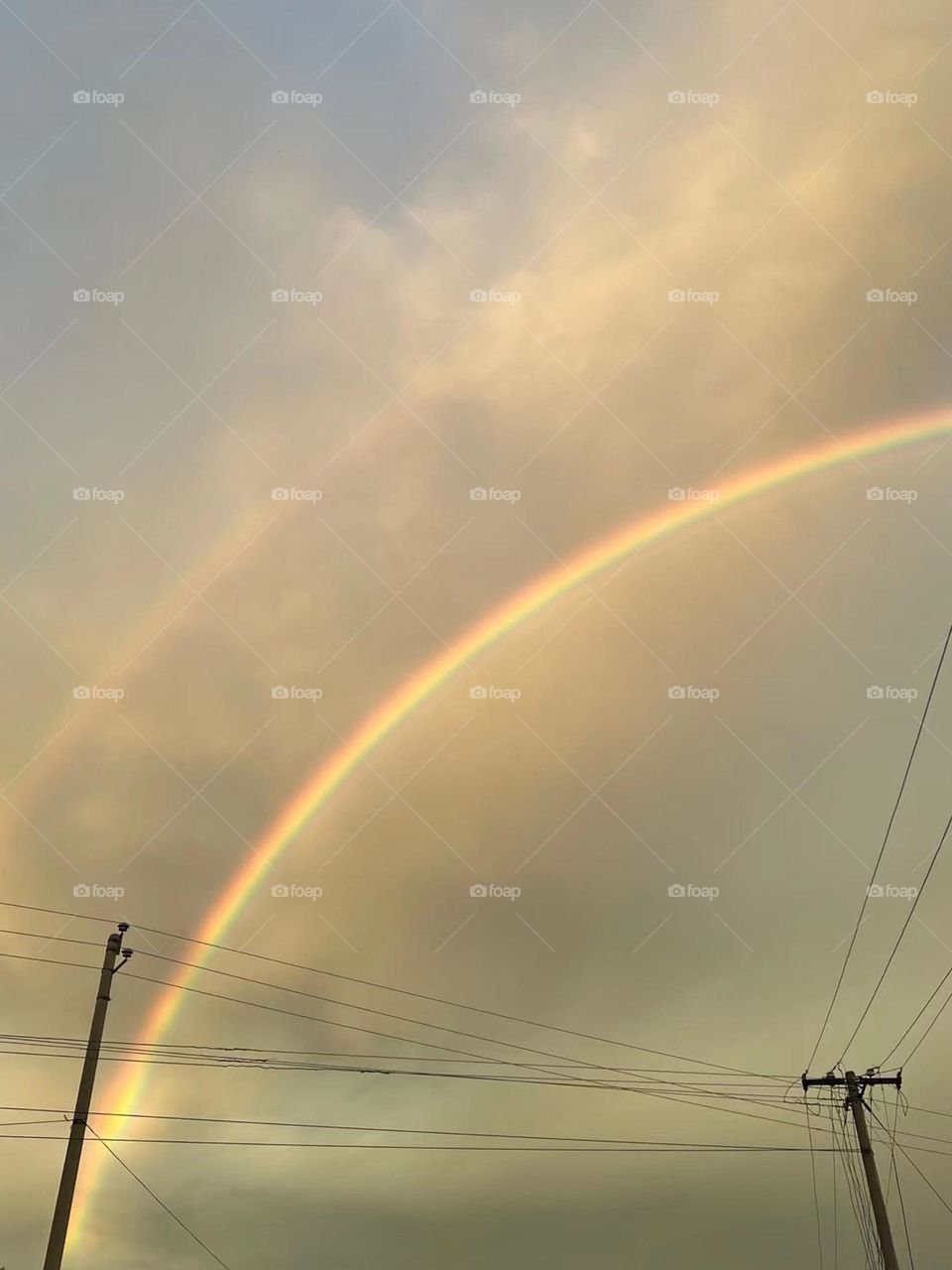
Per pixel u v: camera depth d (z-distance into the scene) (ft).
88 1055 69.26
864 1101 91.86
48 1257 61.36
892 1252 82.74
